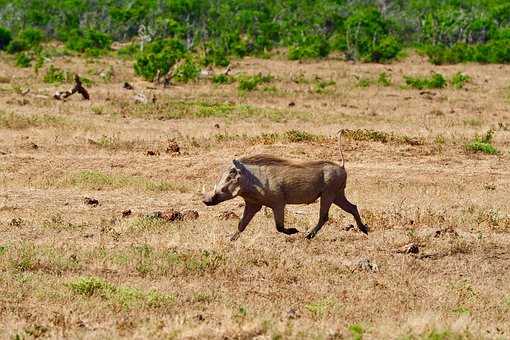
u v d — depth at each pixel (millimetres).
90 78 104188
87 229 35031
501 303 27594
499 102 89938
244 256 31453
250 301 26359
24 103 75625
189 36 168750
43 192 43312
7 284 26906
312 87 101438
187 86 98812
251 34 165375
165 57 101188
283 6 196250
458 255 33500
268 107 79938
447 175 50844
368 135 59719
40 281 27406
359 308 26047
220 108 75875
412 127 68875
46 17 186000
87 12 191250
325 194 33312
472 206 42688
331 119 72562
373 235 35625
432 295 28125
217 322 23750
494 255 33594
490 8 191125
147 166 50375
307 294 27531
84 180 45688
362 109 81375
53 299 25625
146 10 184250
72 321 23547
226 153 54156
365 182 48219
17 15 184000
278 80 107688
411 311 26000
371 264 31188
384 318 24719
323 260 31734
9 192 42906
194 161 51656
